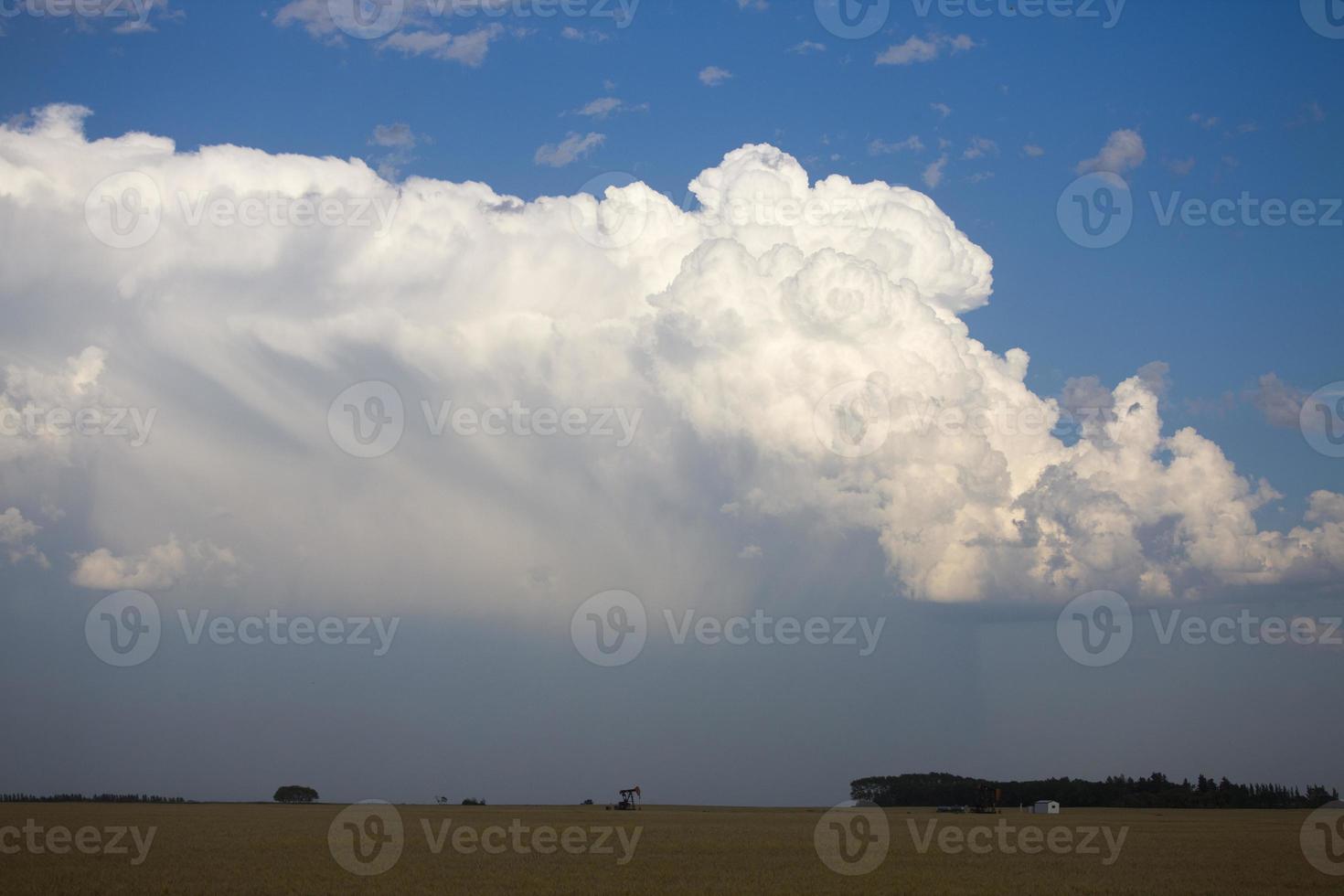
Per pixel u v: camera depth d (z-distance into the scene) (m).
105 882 47.00
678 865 56.34
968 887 46.78
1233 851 66.94
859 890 45.62
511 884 47.03
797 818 131.50
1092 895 44.25
